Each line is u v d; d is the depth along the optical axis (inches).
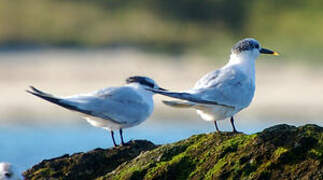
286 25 1301.7
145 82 365.1
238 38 1311.5
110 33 1320.1
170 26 1348.4
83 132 683.4
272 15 1346.0
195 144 287.9
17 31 1321.4
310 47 1197.7
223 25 1357.0
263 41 1266.0
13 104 840.3
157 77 1035.3
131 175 282.5
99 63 1144.8
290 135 271.4
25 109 812.6
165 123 720.3
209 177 271.7
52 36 1312.7
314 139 266.7
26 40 1290.6
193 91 325.4
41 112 798.5
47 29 1336.1
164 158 287.1
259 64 1079.0
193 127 703.1
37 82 987.3
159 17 1382.9
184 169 279.1
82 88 958.4
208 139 288.5
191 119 741.9
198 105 323.0
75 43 1290.6
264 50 356.8
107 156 312.3
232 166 270.5
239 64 349.1
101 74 1059.9
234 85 334.0
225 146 278.5
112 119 343.6
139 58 1189.7
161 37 1304.1
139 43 1283.2
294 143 267.4
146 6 1413.6
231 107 331.3
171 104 318.0
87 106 337.7
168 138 652.1
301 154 264.8
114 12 1406.3
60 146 622.5
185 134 669.3
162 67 1121.4
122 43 1284.4
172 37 1307.8
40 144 631.8
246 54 350.9
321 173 256.7
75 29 1337.4
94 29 1338.6
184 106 320.8
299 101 852.6
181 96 318.3
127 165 292.5
